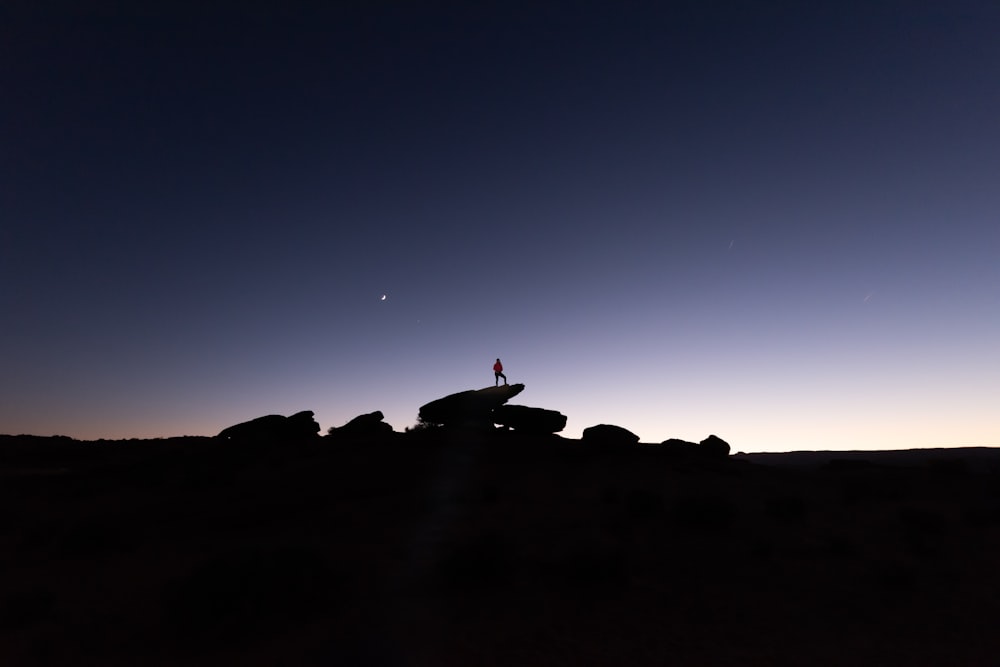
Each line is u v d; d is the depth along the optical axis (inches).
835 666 470.0
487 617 569.0
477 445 1517.0
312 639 511.5
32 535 928.9
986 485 1328.7
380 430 1865.2
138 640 519.2
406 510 987.3
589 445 1565.0
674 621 566.6
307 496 1086.4
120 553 833.5
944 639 523.5
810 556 765.3
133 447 2390.5
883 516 1008.9
